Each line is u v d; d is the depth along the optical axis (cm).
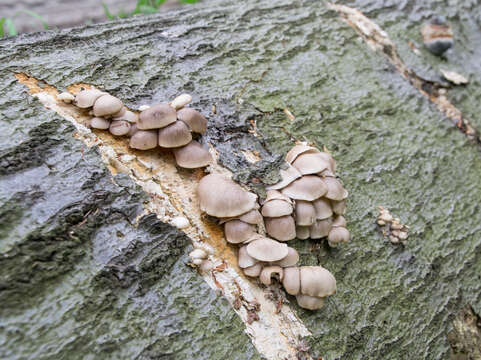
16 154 27
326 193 33
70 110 32
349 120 44
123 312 25
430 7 60
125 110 32
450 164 46
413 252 38
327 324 31
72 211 27
